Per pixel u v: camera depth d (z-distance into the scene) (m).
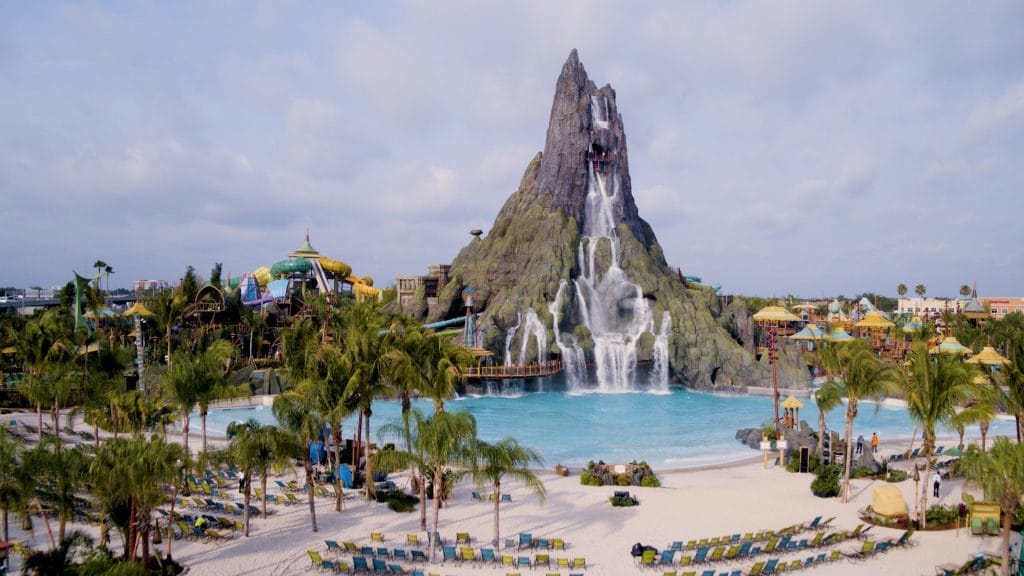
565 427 72.56
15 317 100.69
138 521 27.38
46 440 28.45
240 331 104.06
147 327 98.81
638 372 106.50
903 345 114.25
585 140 129.12
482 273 120.12
